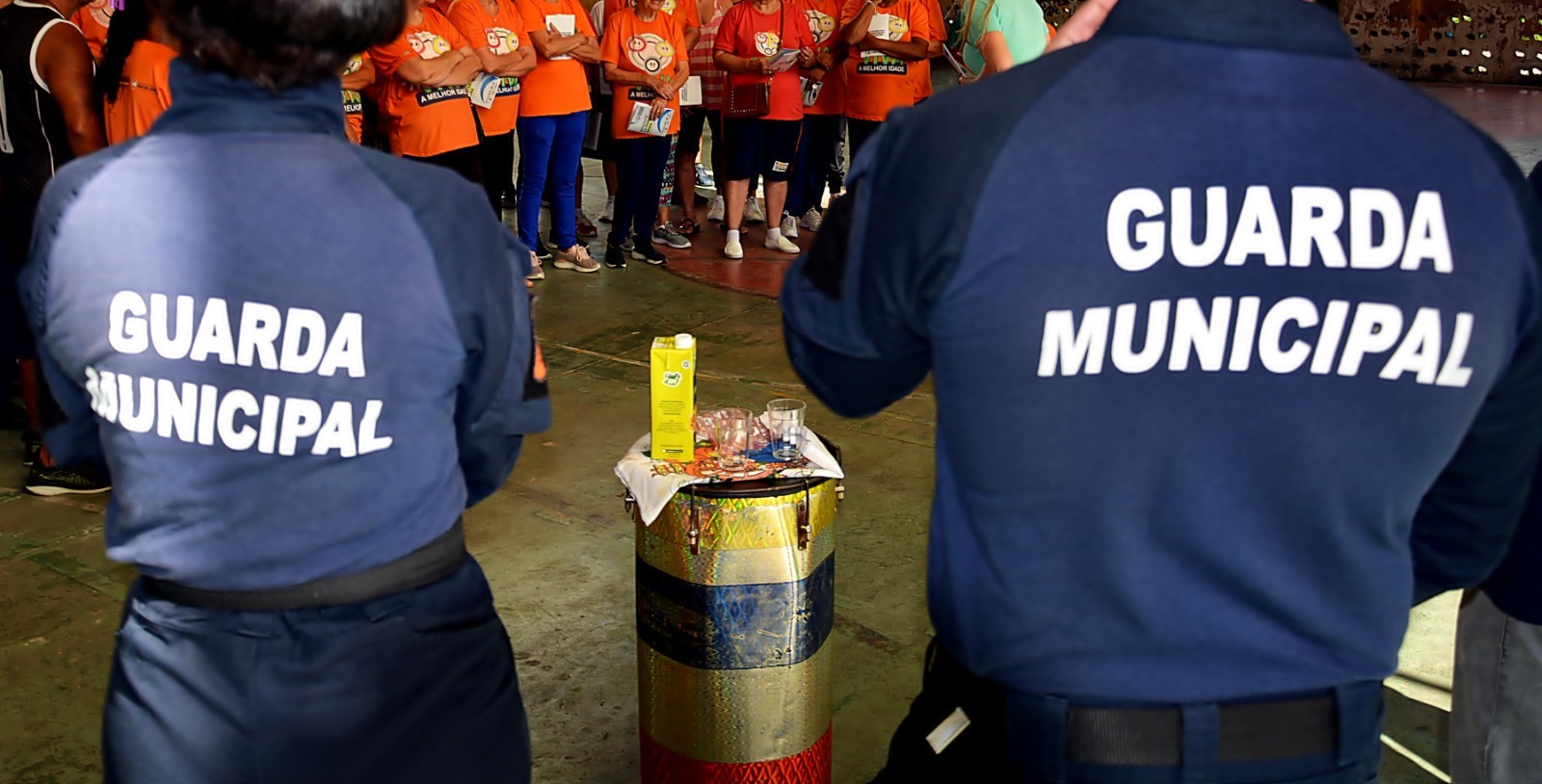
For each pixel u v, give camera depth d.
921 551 3.64
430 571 1.43
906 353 1.28
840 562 3.55
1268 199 1.13
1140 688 1.22
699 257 7.29
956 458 1.23
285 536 1.35
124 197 1.31
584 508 3.91
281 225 1.30
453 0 5.75
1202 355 1.15
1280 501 1.18
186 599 1.37
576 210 7.58
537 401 1.54
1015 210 1.13
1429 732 2.75
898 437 4.57
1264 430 1.16
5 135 3.60
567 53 6.28
